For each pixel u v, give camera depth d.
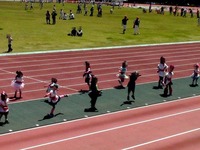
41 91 22.66
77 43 41.06
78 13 76.75
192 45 46.16
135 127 17.45
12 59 31.66
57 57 33.50
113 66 31.12
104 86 24.70
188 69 32.22
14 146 14.66
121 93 23.25
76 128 16.94
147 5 121.06
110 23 61.72
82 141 15.48
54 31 48.66
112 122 17.97
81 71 28.61
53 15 55.94
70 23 58.22
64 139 15.59
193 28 63.84
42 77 26.19
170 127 17.73
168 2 129.62
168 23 68.94
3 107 16.70
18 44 38.22
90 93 19.45
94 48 38.59
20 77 20.88
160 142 15.86
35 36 43.81
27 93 22.06
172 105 21.39
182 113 19.97
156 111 20.09
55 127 16.92
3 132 15.98
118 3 108.88
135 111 19.89
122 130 16.97
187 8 113.19
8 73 26.86
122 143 15.51
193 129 17.64
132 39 46.66
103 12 83.94
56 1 106.38
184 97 23.27
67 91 22.97
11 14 67.12
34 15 67.56
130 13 85.69
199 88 25.86
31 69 28.48
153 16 81.69
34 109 19.20
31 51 35.09
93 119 18.27
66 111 19.20
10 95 21.48
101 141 15.59
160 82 25.14
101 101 21.31
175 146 15.52
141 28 58.16
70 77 26.55
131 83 21.39
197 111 20.45
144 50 40.12
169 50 41.28
